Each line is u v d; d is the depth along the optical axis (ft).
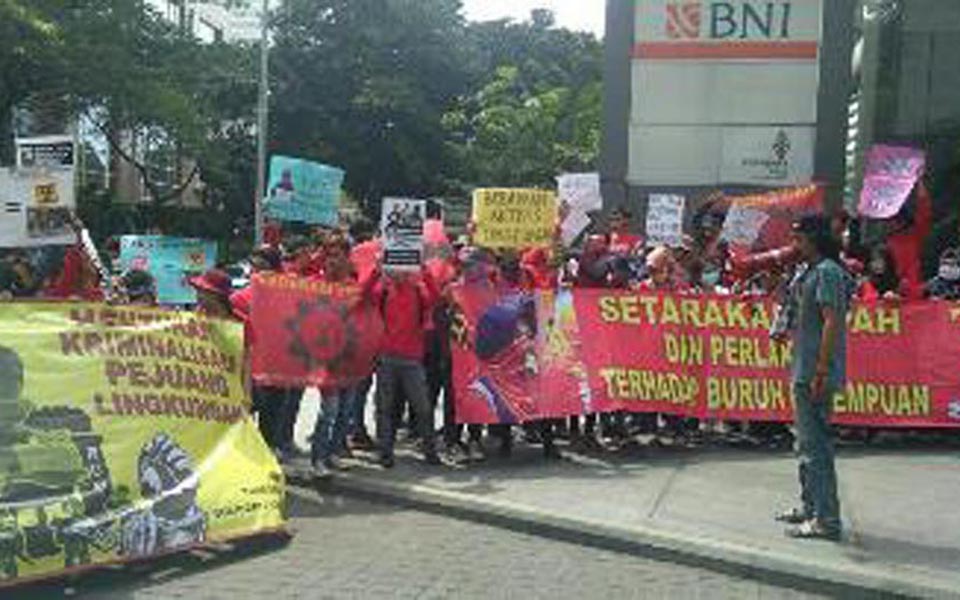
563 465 36.24
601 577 26.21
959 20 67.72
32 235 33.37
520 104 209.56
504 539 29.25
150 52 128.06
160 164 150.41
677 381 39.47
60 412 25.30
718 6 58.65
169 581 25.11
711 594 25.26
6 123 115.34
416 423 39.91
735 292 40.78
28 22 99.60
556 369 37.83
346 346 35.22
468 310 36.86
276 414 36.58
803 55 58.08
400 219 35.40
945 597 24.21
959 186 66.64
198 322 28.94
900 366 40.34
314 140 182.09
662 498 31.76
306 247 39.93
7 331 25.08
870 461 37.40
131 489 26.03
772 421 39.65
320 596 24.20
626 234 43.80
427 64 191.83
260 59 161.58
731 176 58.85
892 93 68.95
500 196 40.98
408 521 30.86
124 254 51.31
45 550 24.04
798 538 27.99
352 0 186.60
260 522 28.32
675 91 59.16
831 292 27.20
